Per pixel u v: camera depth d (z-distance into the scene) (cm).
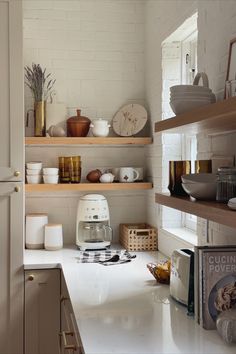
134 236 346
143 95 384
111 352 155
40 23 372
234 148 212
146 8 374
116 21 380
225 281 176
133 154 383
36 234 350
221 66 224
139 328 179
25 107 368
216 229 230
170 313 198
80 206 350
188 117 185
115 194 382
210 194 191
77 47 377
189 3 270
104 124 357
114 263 302
